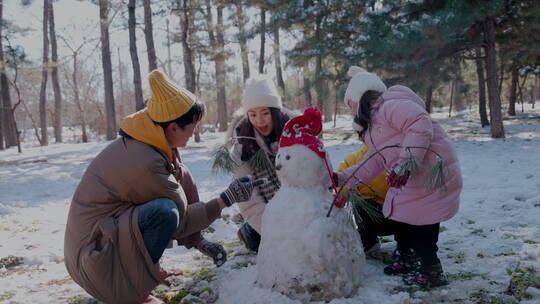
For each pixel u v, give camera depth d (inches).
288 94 764.0
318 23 687.1
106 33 1048.2
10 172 505.0
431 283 111.7
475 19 475.5
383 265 129.3
